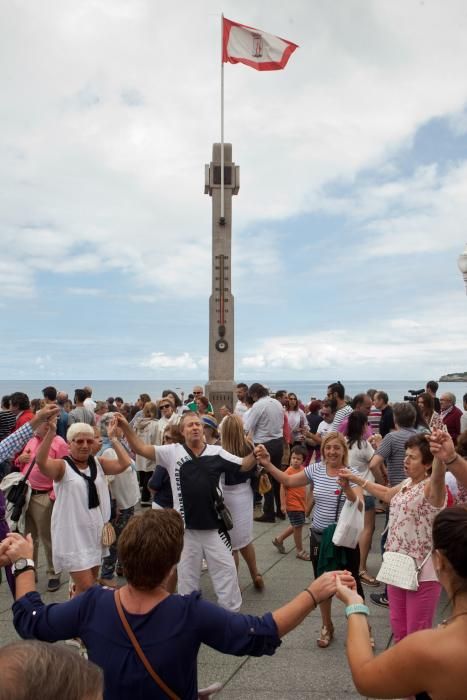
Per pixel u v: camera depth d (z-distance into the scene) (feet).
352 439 22.12
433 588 12.16
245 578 21.83
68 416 33.99
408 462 13.26
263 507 31.89
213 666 14.67
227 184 58.29
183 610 7.34
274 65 56.80
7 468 22.00
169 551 7.52
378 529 28.89
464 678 5.90
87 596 7.68
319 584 7.75
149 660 6.99
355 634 7.00
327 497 16.17
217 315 57.62
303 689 13.46
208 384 56.49
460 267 33.53
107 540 15.34
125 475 22.63
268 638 7.26
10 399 28.45
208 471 16.21
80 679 4.30
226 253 57.98
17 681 4.08
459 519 6.61
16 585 8.04
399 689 6.24
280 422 31.22
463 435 16.88
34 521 20.75
